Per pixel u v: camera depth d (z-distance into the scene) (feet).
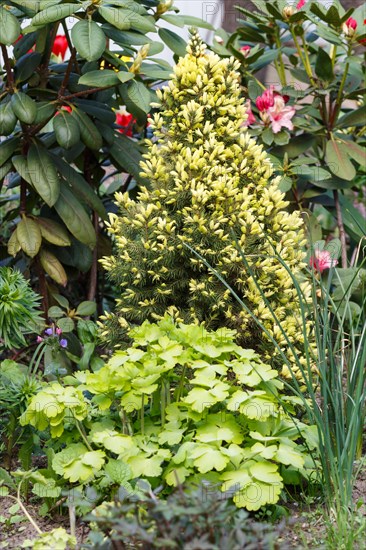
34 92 12.53
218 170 10.42
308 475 9.25
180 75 11.02
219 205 10.30
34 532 8.88
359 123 14.37
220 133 10.98
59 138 11.79
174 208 10.62
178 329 9.48
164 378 9.48
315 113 14.39
